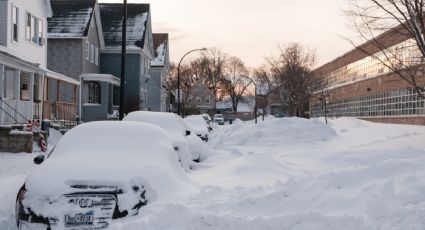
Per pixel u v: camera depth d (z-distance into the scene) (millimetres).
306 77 57938
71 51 38062
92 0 41031
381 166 8117
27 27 25328
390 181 7062
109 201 6301
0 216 7258
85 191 6301
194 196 7172
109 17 47031
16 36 23891
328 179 7637
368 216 6188
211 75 110312
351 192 7031
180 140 11703
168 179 7223
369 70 50812
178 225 6062
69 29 38375
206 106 104188
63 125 27078
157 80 56062
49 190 6309
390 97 44125
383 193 6844
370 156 11320
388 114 44688
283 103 60281
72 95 37500
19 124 19844
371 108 50062
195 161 14109
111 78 38906
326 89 66062
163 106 59469
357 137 23703
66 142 7867
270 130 22156
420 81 32031
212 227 6051
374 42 15906
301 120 23516
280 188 7352
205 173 10891
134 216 6367
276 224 6039
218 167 11852
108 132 8125
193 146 14117
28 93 25188
